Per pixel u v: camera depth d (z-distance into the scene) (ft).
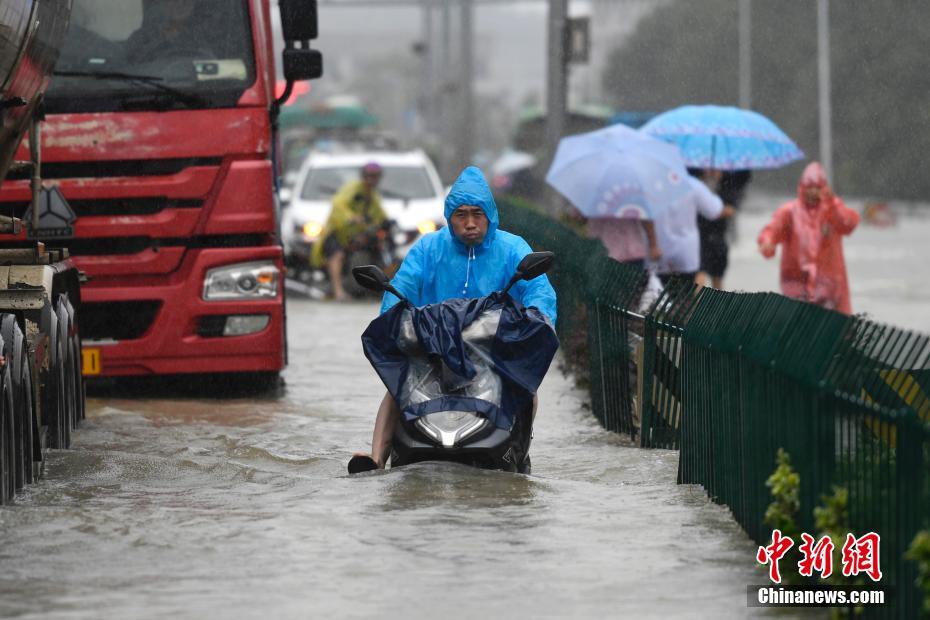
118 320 96.94
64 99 94.32
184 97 95.04
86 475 66.54
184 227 95.35
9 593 45.80
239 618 42.98
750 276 208.44
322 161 191.11
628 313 81.15
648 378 76.95
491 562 49.47
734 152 128.57
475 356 62.28
